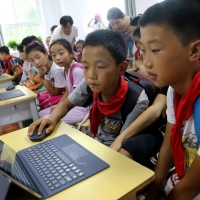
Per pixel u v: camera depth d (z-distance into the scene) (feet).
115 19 9.53
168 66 1.93
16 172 2.18
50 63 8.01
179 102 2.37
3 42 18.80
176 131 2.45
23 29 19.75
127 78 3.90
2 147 2.68
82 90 3.89
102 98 3.65
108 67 3.07
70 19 12.54
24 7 19.52
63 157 2.52
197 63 2.04
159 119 3.71
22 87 8.06
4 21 18.98
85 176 2.19
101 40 3.02
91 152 2.59
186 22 1.83
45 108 7.77
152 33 1.89
